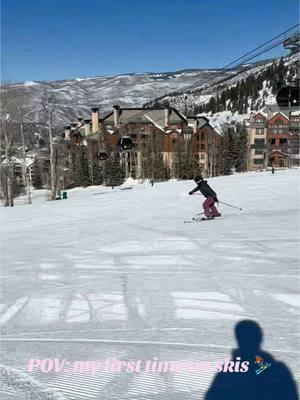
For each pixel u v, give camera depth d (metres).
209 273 6.56
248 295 5.34
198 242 9.20
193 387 3.12
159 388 3.12
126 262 7.68
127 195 23.95
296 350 3.65
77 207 19.64
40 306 5.30
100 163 62.41
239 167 73.44
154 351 3.77
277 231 9.94
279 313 4.63
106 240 10.29
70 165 64.31
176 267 7.10
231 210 14.64
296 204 15.36
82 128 80.25
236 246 8.51
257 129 79.81
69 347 3.96
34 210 19.53
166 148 70.19
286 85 23.91
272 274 6.30
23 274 7.11
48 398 3.02
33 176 64.81
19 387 3.20
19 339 4.23
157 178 63.16
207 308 4.91
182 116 74.06
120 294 5.65
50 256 8.62
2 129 35.62
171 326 4.38
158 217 14.36
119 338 4.12
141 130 67.88
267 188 21.88
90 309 5.09
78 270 7.23
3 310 5.20
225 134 82.31
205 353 3.68
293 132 70.75
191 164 63.78
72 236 11.32
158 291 5.70
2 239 11.66
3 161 37.28
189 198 20.12
